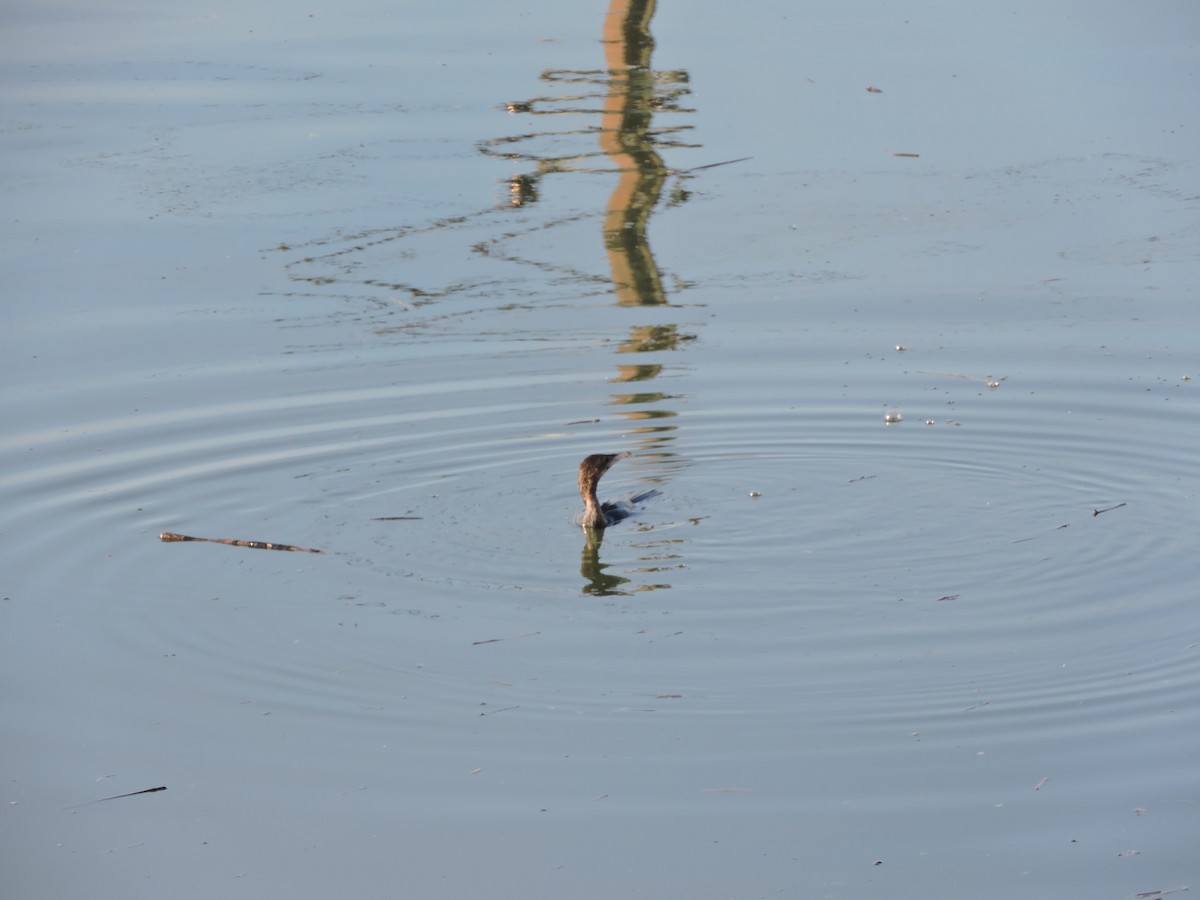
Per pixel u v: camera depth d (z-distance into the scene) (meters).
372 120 27.47
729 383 17.55
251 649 11.91
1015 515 14.18
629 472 15.41
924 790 9.71
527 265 21.22
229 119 27.61
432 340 18.77
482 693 11.12
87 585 13.12
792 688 11.09
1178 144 25.56
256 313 19.64
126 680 11.48
